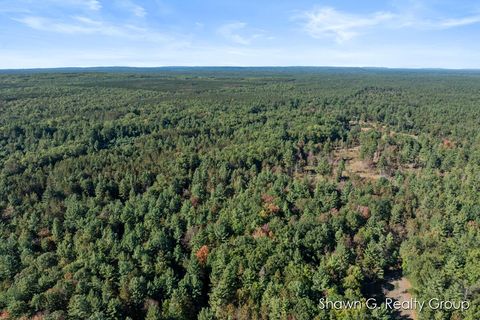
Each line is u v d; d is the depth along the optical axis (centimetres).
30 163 10669
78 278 6122
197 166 10844
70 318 5484
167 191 9081
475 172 10350
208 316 5669
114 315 5544
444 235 7762
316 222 7706
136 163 10738
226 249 6819
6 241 7344
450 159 11656
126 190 9438
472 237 7312
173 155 11388
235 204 8381
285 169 11056
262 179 9688
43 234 7731
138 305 5909
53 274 6259
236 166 10744
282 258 6525
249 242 6981
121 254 6650
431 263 6712
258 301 5944
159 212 8119
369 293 6838
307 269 6406
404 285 7044
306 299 5725
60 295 5794
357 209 8431
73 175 9844
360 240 7456
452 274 6406
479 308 5559
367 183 9875
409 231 8062
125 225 7644
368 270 7088
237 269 6341
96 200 8825
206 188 9425
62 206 8669
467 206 8412
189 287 6216
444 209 8550
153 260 6788
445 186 9625
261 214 7831
